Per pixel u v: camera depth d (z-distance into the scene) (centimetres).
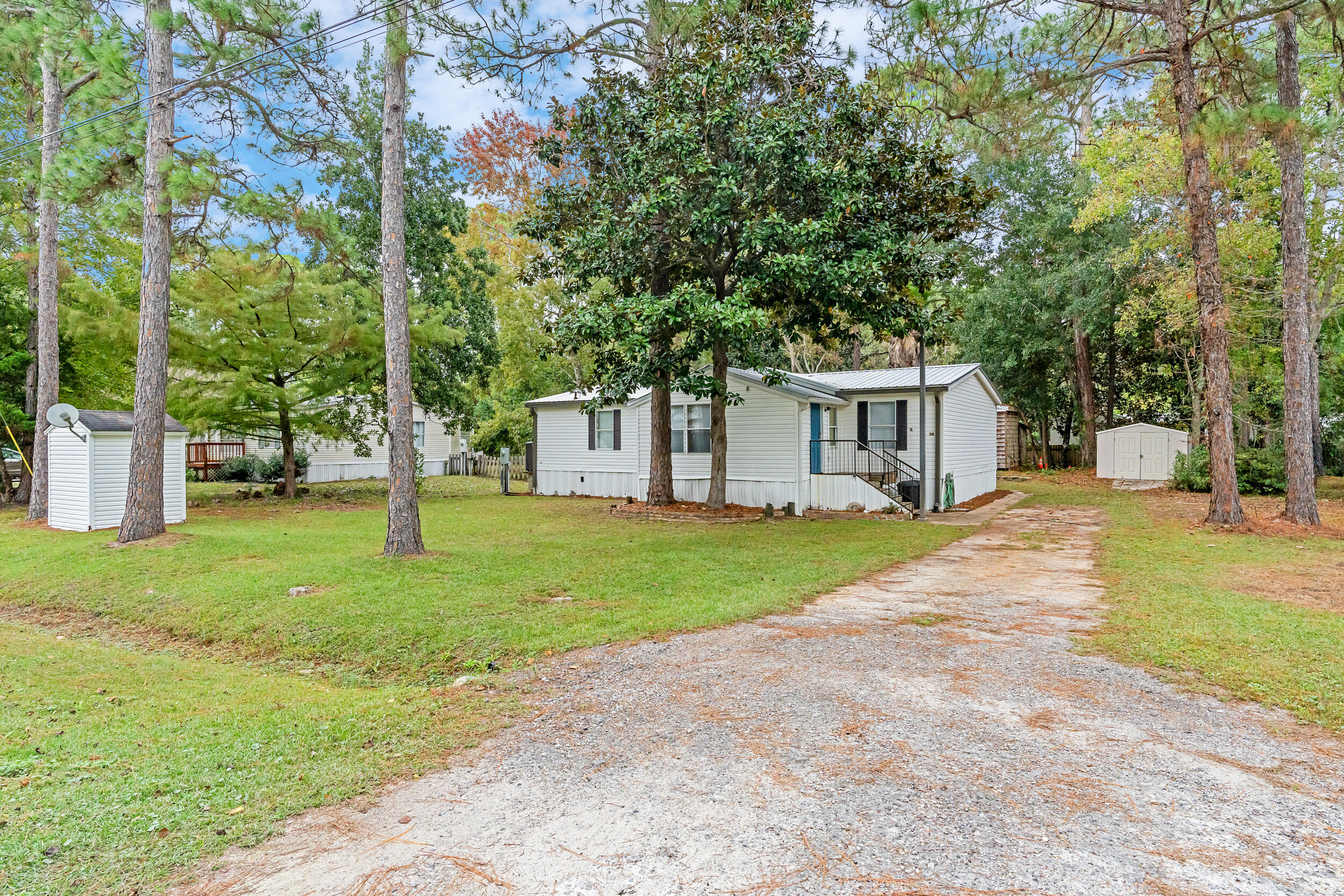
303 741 386
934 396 1661
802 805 302
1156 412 3084
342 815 301
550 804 308
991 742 366
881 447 1750
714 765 343
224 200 1135
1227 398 1213
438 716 423
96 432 1253
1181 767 337
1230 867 254
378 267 2039
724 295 1317
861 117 1175
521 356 3116
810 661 507
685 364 1277
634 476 1900
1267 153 1583
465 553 978
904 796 309
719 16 1199
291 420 1905
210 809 305
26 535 1222
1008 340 2661
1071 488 2181
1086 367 2692
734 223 1144
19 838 278
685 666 502
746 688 453
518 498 1992
